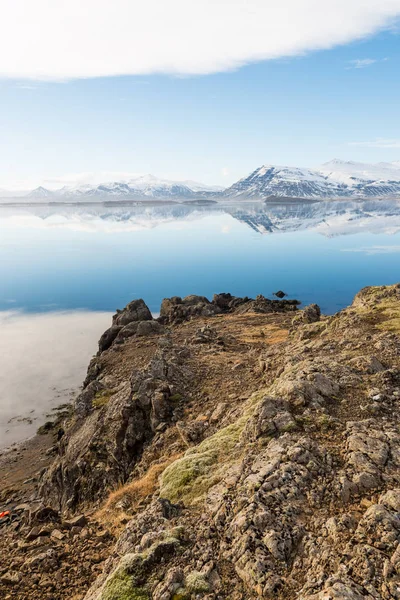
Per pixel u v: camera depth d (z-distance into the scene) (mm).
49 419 48969
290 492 12148
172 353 40344
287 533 10781
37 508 20781
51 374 61781
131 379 32844
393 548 9367
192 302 91812
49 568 15102
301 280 127625
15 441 44812
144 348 51062
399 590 8344
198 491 15242
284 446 14414
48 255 190250
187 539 11898
